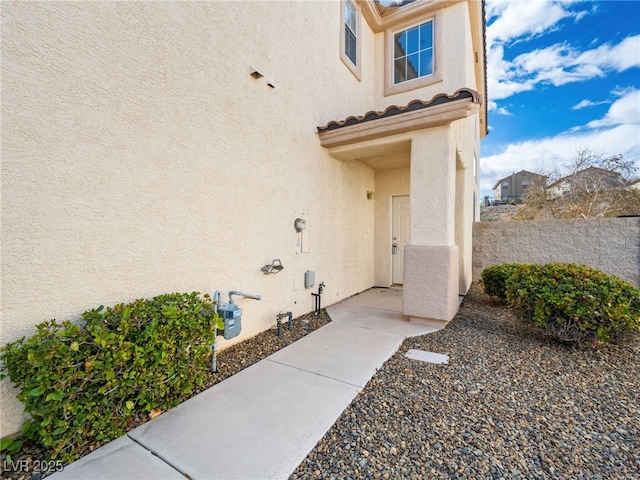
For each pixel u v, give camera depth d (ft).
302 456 7.34
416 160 17.88
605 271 26.66
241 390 10.50
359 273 27.02
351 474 6.84
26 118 7.73
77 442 7.38
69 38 8.57
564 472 6.83
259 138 15.70
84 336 7.59
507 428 8.36
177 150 11.71
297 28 18.62
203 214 12.82
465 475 6.77
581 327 12.95
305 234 19.48
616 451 7.48
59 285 8.43
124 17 9.93
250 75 15.11
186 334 9.50
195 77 12.37
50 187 8.22
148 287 10.77
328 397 10.02
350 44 26.23
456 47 25.73
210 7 13.00
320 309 21.01
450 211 17.21
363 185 27.32
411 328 17.20
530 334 15.80
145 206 10.66
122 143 9.93
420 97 27.53
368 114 18.49
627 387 10.53
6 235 7.44
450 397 9.95
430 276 17.44
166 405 9.25
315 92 20.47
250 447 7.66
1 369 7.14
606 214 48.98
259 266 15.83
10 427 7.52
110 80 9.57
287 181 17.80
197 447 7.68
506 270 22.04
